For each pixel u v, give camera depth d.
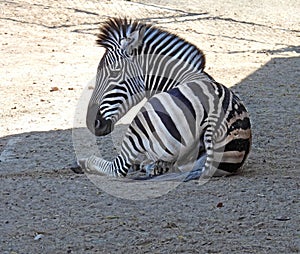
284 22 38.28
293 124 18.67
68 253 9.96
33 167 14.33
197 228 10.91
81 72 25.81
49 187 12.95
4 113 19.64
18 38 32.09
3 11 36.50
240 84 24.25
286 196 12.45
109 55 14.66
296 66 27.92
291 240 10.45
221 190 12.77
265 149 16.11
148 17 37.12
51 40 31.98
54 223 11.12
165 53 14.52
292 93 22.92
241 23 37.34
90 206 11.91
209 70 26.69
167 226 10.96
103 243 10.31
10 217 11.40
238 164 13.70
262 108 20.67
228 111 13.52
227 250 10.05
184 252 9.98
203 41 32.88
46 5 38.06
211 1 42.78
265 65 28.05
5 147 15.99
